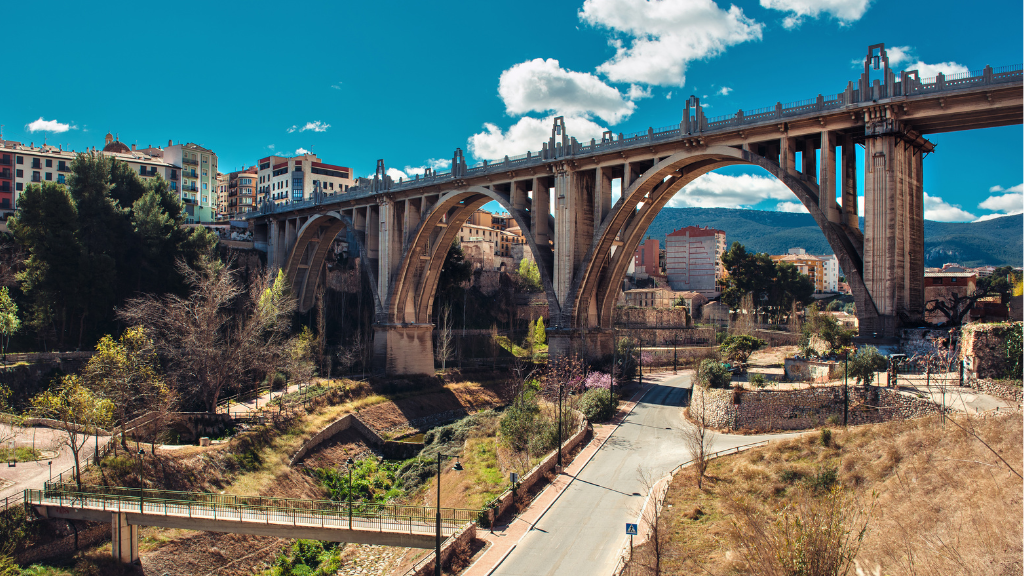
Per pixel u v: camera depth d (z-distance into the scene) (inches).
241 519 1424.7
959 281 2999.5
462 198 3132.4
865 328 1850.4
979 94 1678.2
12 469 1626.5
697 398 2091.5
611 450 1833.2
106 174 3312.0
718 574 1057.5
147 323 2760.8
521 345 4343.0
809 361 2100.1
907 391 1583.4
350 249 4697.3
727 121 2162.9
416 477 2177.7
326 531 1393.9
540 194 2741.1
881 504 1120.2
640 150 2384.4
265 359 2723.9
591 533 1320.1
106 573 1418.6
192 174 5728.3
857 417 1651.1
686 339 4291.3
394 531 1352.1
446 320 4069.9
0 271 3107.8
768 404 1804.9
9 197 4335.6
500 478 1787.6
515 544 1294.3
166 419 2105.1
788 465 1424.7
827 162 1932.8
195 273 3026.6
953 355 1733.5
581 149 2576.3
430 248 3427.7
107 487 1622.8
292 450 2247.8
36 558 1391.5
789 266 5334.6
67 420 1676.9
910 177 1927.9
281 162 6107.3
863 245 1870.1
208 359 2420.0
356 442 2608.3
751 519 1119.6
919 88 1769.2
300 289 4128.9
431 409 3068.4
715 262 6732.3
